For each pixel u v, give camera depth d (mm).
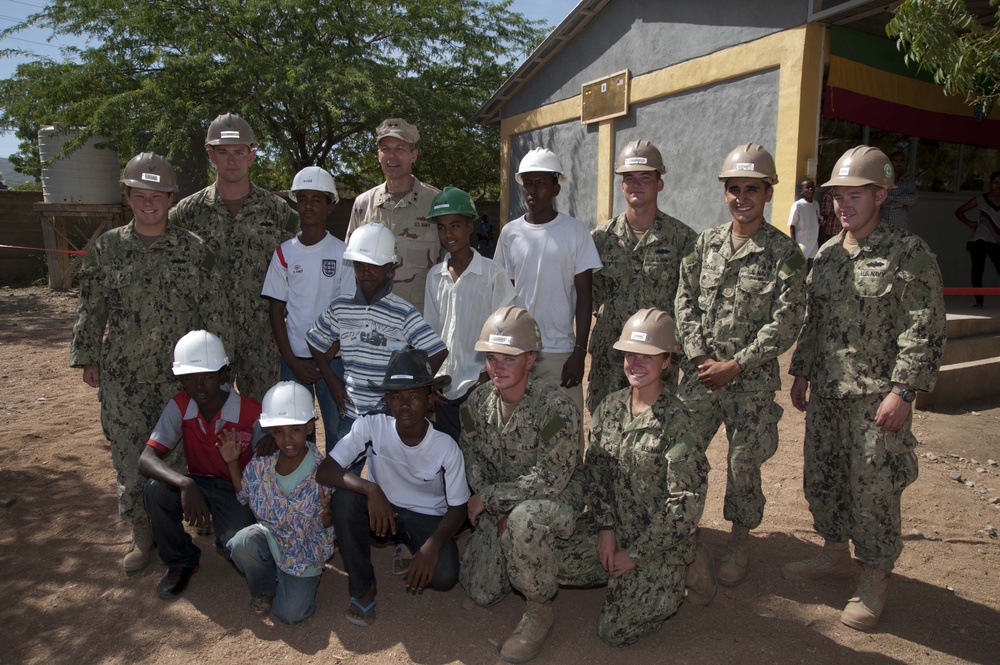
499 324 3064
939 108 9531
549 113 13703
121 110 12836
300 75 13641
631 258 3936
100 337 3801
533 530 2902
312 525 3266
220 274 4035
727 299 3527
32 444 5422
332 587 3586
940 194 10227
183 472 4031
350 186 19703
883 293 3164
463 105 15859
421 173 18953
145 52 14180
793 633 3162
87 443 5457
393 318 3646
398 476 3406
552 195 3891
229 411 3582
